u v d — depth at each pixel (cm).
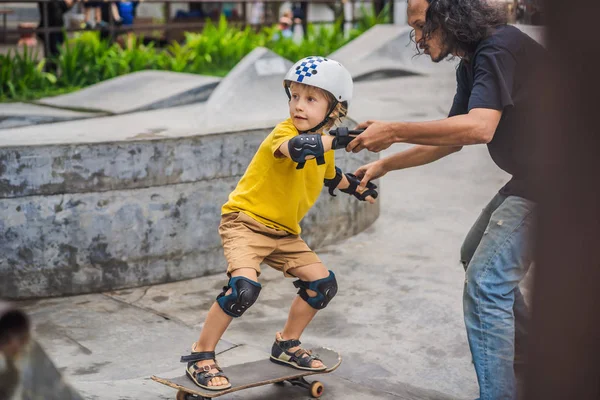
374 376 325
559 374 160
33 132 532
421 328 376
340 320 385
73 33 1109
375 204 557
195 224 436
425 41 268
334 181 306
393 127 252
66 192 401
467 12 256
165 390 306
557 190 155
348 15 1636
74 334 365
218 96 596
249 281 275
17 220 396
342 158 495
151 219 423
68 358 338
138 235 421
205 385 276
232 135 437
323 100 273
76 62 866
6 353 161
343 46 1234
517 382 296
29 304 400
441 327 378
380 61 1167
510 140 262
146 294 418
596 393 159
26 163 391
